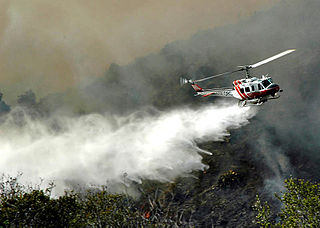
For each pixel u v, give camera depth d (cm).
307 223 1463
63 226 1211
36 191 1288
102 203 1330
